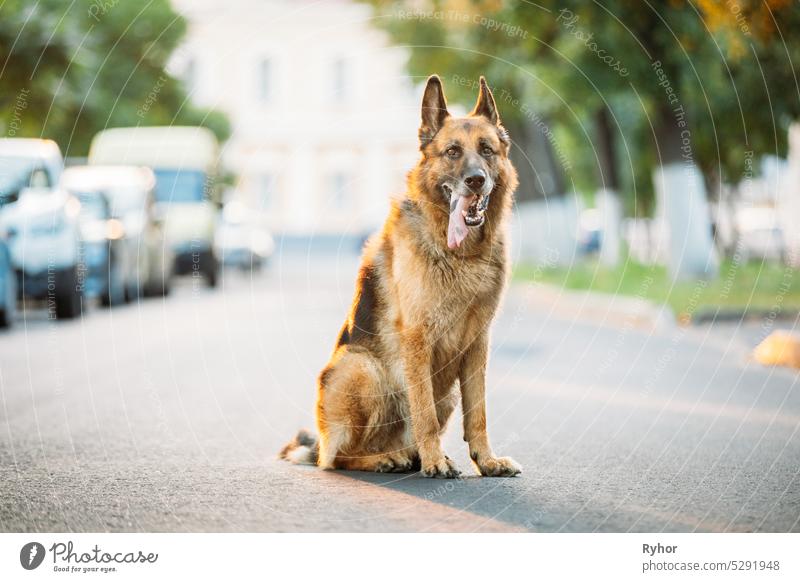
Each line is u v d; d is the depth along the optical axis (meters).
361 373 6.16
